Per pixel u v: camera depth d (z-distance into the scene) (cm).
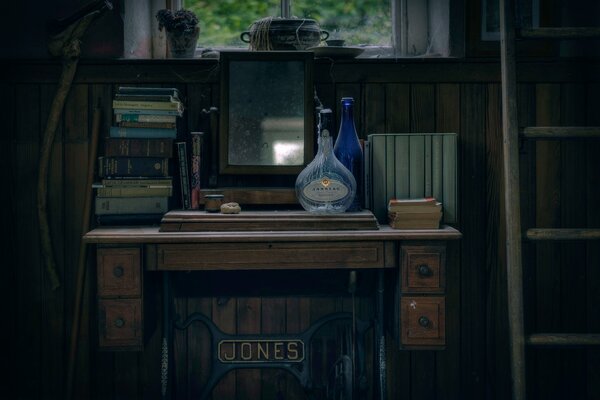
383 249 213
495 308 262
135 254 209
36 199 256
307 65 250
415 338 213
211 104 256
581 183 258
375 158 242
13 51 256
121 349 211
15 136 255
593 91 255
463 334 263
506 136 232
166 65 255
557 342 227
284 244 210
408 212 220
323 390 248
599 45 254
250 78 251
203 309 262
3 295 258
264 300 263
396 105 257
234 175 256
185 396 263
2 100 254
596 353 262
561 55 260
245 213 225
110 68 254
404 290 212
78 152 256
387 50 281
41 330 259
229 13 290
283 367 242
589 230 226
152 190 235
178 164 239
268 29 255
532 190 259
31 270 258
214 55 264
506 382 264
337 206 224
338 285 245
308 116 251
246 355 248
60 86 251
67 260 258
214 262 210
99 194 234
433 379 264
